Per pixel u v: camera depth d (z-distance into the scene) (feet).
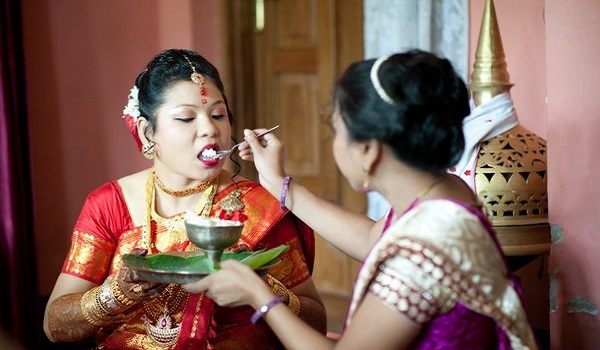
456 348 5.57
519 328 5.61
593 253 8.80
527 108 11.34
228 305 6.17
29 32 14.05
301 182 15.55
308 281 8.13
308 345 5.86
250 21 15.55
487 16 9.22
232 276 6.08
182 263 6.84
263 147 7.38
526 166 8.93
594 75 8.64
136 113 7.98
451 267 5.40
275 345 8.04
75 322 7.48
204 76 7.84
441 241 5.43
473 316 5.56
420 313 5.43
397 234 5.54
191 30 14.65
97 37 14.53
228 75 15.21
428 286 5.40
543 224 9.01
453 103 5.67
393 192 5.95
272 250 6.70
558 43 8.79
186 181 8.03
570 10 8.69
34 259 13.70
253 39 15.62
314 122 15.26
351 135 5.76
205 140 7.71
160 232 7.93
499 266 5.62
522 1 11.25
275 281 7.55
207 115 7.77
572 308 8.96
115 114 14.76
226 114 7.94
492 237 5.68
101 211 8.07
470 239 5.50
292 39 15.28
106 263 8.05
